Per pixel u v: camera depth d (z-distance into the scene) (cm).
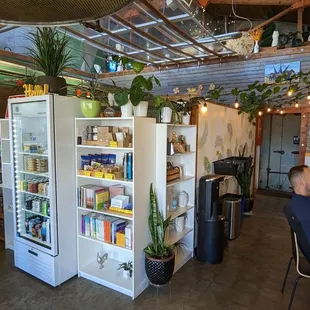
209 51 442
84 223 292
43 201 286
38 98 262
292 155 723
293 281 286
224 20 665
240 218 412
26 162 299
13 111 295
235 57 531
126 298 256
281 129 730
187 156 341
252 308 242
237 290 269
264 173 756
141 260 265
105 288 271
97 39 357
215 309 240
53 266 269
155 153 280
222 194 440
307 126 570
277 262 328
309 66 482
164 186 279
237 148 518
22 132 302
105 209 276
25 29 483
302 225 209
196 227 349
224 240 354
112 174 260
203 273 302
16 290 266
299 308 241
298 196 221
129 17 289
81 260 295
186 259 329
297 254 222
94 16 85
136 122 249
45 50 282
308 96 491
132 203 261
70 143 278
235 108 493
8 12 82
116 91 271
